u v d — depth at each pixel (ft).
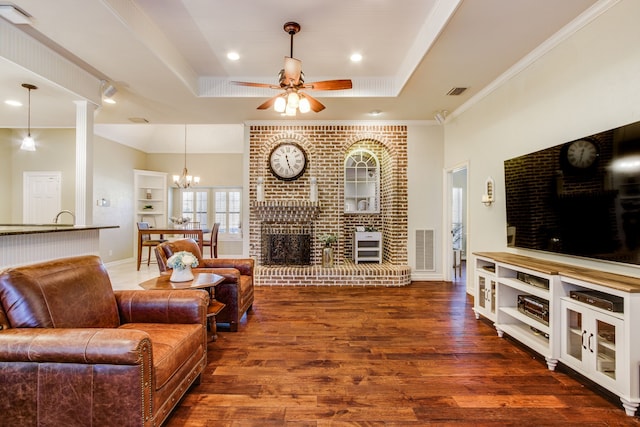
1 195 20.61
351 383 7.22
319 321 11.25
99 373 4.60
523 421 5.90
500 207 12.09
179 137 27.40
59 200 20.99
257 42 10.74
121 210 24.16
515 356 8.59
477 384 7.18
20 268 5.40
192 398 6.60
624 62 7.16
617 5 7.30
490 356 8.58
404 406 6.37
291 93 9.55
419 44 10.33
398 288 15.99
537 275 8.05
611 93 7.48
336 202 17.80
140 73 11.21
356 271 16.47
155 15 9.17
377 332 10.24
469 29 8.70
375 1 8.55
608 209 7.12
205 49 11.25
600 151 7.34
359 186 19.22
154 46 9.72
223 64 12.46
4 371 4.65
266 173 17.84
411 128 17.66
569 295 7.59
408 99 14.12
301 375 7.56
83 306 6.00
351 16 9.24
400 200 17.61
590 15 7.91
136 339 4.62
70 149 21.06
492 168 12.59
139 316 6.96
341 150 17.71
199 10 8.93
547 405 6.39
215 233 23.11
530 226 9.93
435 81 12.20
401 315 11.90
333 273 16.48
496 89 12.23
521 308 9.41
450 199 17.46
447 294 14.88
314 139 17.72
